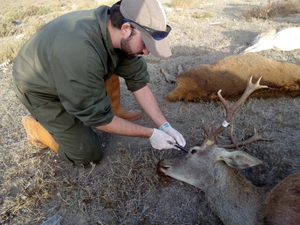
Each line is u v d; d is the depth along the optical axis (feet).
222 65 13.73
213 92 13.66
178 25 27.50
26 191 9.85
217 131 8.86
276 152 10.64
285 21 25.31
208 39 22.48
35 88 8.27
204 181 9.04
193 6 37.27
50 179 10.25
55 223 8.60
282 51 18.70
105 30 7.28
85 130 9.81
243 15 28.66
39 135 10.96
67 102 7.66
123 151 11.44
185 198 9.37
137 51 7.54
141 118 13.70
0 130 13.37
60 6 55.36
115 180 10.09
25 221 8.86
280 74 13.15
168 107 14.15
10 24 35.42
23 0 72.23
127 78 10.11
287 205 7.09
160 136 9.21
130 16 6.81
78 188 9.78
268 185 9.62
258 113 12.91
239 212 8.08
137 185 9.87
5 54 22.76
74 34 7.02
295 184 7.29
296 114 12.51
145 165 10.61
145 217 8.79
